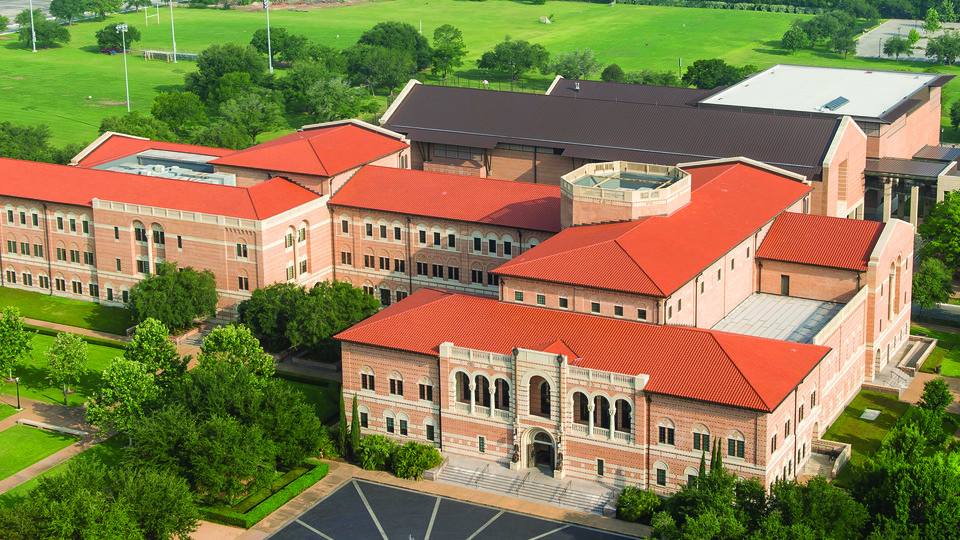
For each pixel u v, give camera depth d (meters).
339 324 163.38
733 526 105.81
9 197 192.38
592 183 158.88
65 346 151.75
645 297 132.25
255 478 128.38
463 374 135.50
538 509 126.12
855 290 153.75
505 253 170.25
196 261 177.50
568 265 139.00
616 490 127.25
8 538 107.44
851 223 160.62
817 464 132.50
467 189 178.25
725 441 119.75
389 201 179.25
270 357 146.50
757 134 196.88
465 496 129.62
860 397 151.75
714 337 126.50
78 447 142.00
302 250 179.25
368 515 125.81
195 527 118.81
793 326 148.00
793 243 159.88
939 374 159.62
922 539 107.81
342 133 198.12
